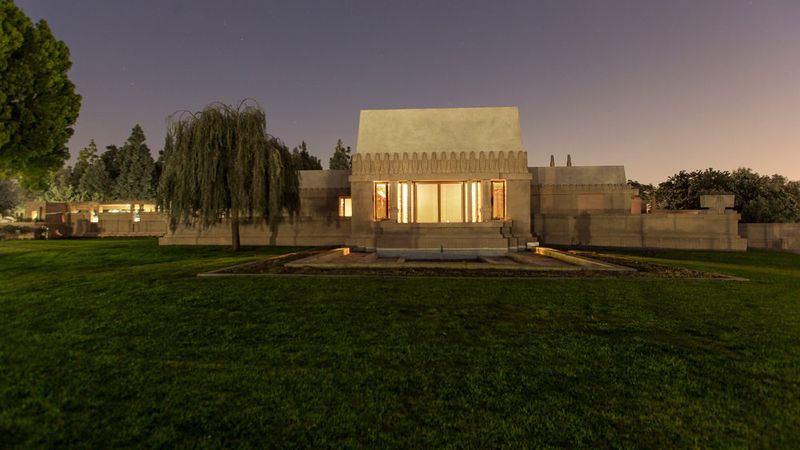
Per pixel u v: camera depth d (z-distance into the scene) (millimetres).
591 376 6004
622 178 39594
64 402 5297
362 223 28172
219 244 31438
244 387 5680
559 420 4840
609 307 9766
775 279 14047
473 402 5258
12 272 16109
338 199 39812
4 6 22312
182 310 9477
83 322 8609
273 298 10555
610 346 7184
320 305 9867
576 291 11477
